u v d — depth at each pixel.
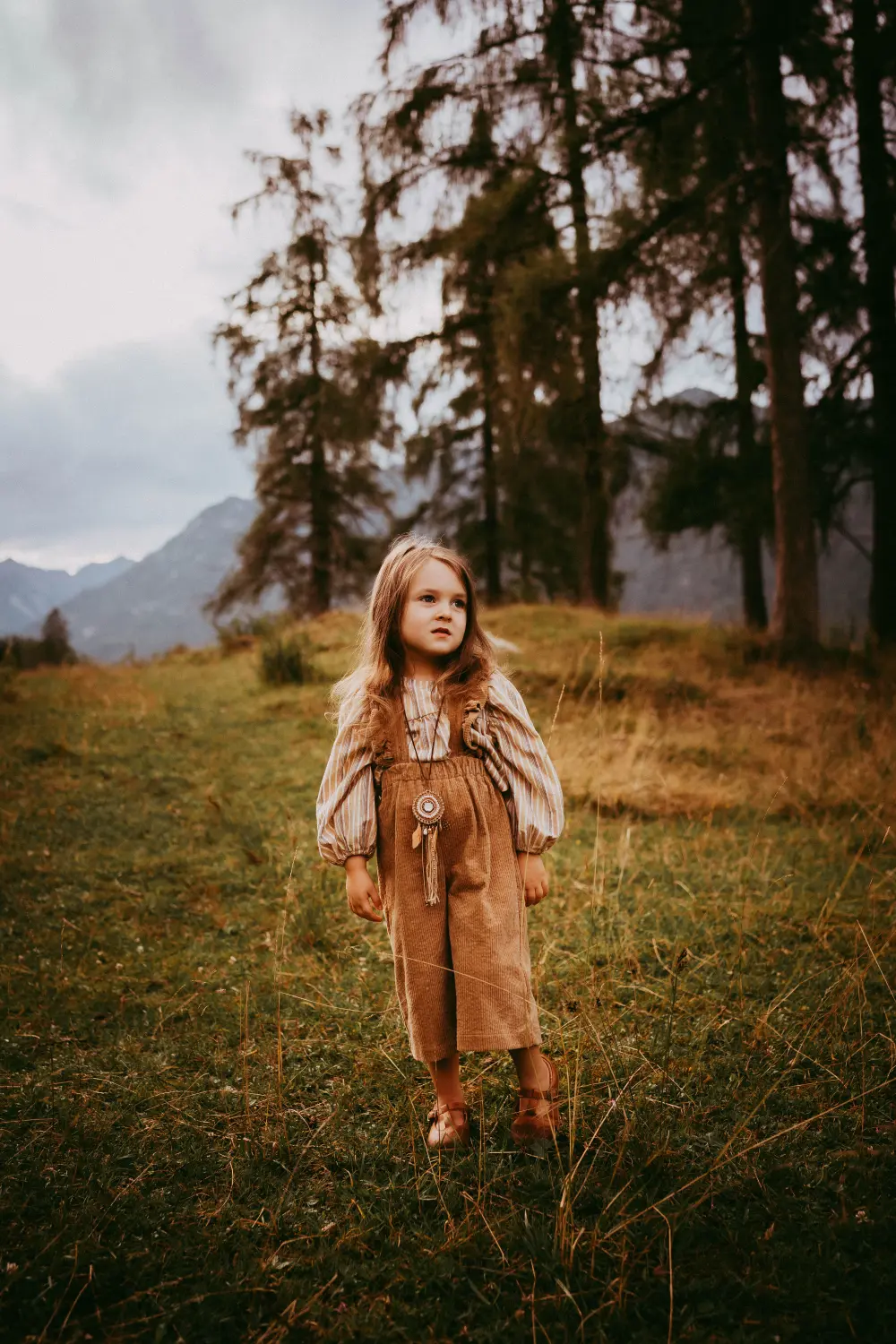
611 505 18.50
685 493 15.37
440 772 2.37
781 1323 1.77
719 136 12.09
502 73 12.56
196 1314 1.85
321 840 2.42
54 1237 2.05
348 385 16.98
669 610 14.85
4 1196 2.24
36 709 10.38
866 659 11.10
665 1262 1.95
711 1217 2.10
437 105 12.66
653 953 3.64
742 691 9.35
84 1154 2.43
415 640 2.43
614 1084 2.64
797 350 11.79
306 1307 1.84
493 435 24.16
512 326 12.23
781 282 11.75
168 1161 2.40
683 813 5.70
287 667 11.45
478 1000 2.25
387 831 2.38
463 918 2.31
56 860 5.19
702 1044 2.88
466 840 2.35
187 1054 2.99
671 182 12.20
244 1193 2.26
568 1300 1.83
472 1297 1.90
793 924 3.92
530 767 2.43
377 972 3.63
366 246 14.43
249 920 4.30
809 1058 2.71
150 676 14.37
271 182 23.08
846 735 7.12
